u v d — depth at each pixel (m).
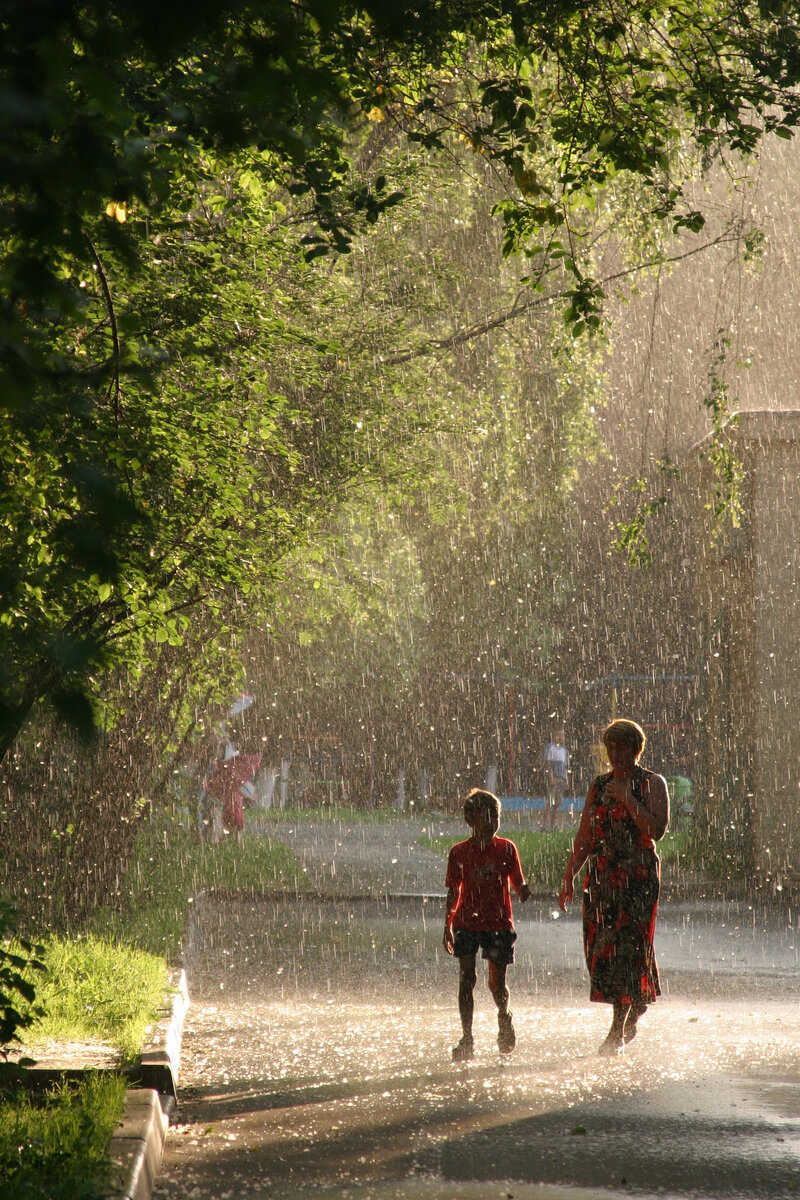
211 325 27.62
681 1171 19.14
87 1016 27.55
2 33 9.36
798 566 70.12
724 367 62.03
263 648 81.50
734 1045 28.75
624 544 61.47
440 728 151.75
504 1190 18.25
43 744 37.28
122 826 48.12
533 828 113.12
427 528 84.19
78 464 10.59
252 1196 17.97
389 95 23.64
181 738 53.84
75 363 13.58
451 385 64.25
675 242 62.94
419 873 74.81
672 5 26.88
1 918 18.31
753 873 68.81
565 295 27.80
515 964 44.28
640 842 27.44
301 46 11.21
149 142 12.24
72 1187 15.94
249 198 28.28
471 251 66.38
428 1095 24.11
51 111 9.27
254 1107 23.50
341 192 24.45
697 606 83.88
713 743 79.56
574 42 26.28
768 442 70.31
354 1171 19.20
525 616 137.88
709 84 27.19
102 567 10.46
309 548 38.06
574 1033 30.48
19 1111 19.69
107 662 11.11
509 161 25.95
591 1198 17.86
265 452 36.09
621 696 155.50
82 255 10.34
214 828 93.00
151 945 40.19
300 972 41.97
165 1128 21.52
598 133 26.84
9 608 11.98
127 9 10.02
